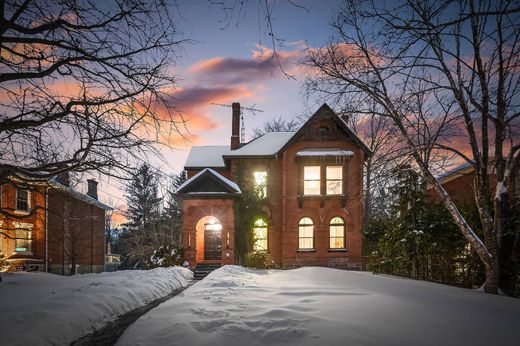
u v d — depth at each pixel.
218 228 26.94
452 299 9.92
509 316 7.73
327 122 26.08
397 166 13.13
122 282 11.92
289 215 25.67
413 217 16.97
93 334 7.03
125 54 7.09
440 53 11.84
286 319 6.43
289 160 26.14
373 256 21.30
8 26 6.50
